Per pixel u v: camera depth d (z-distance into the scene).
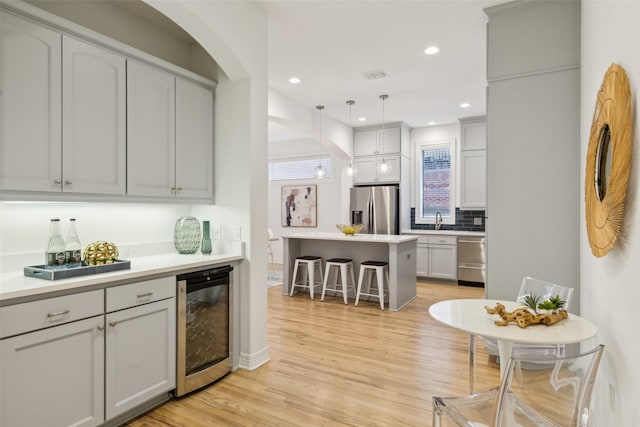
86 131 2.19
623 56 1.54
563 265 2.69
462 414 1.56
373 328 3.86
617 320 1.63
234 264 2.84
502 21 2.87
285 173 8.52
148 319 2.22
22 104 1.91
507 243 2.86
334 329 3.82
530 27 2.77
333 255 5.42
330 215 7.86
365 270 5.14
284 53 3.76
